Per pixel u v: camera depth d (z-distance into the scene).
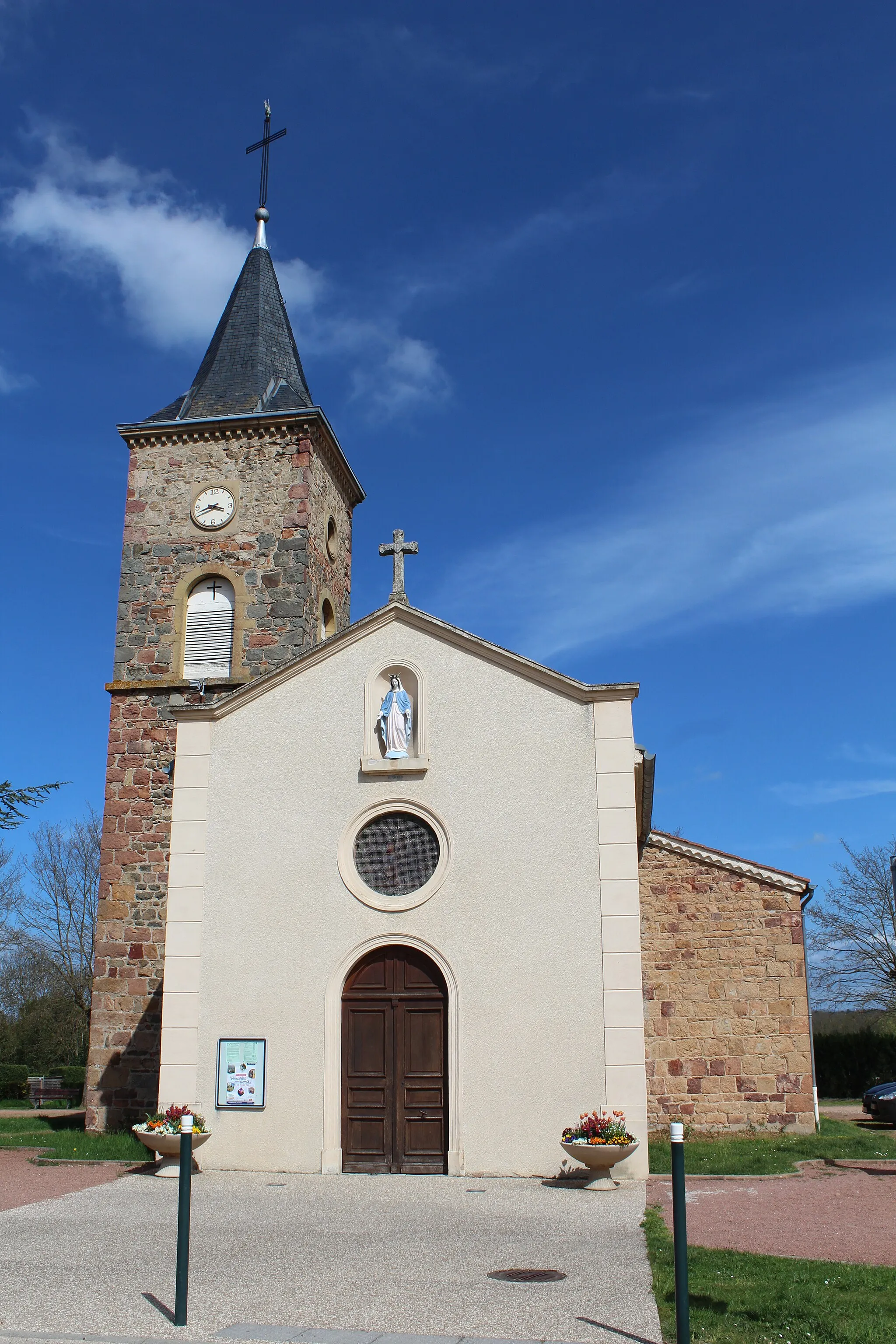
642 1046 13.27
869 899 37.41
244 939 14.58
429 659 15.18
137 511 21.20
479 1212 11.03
